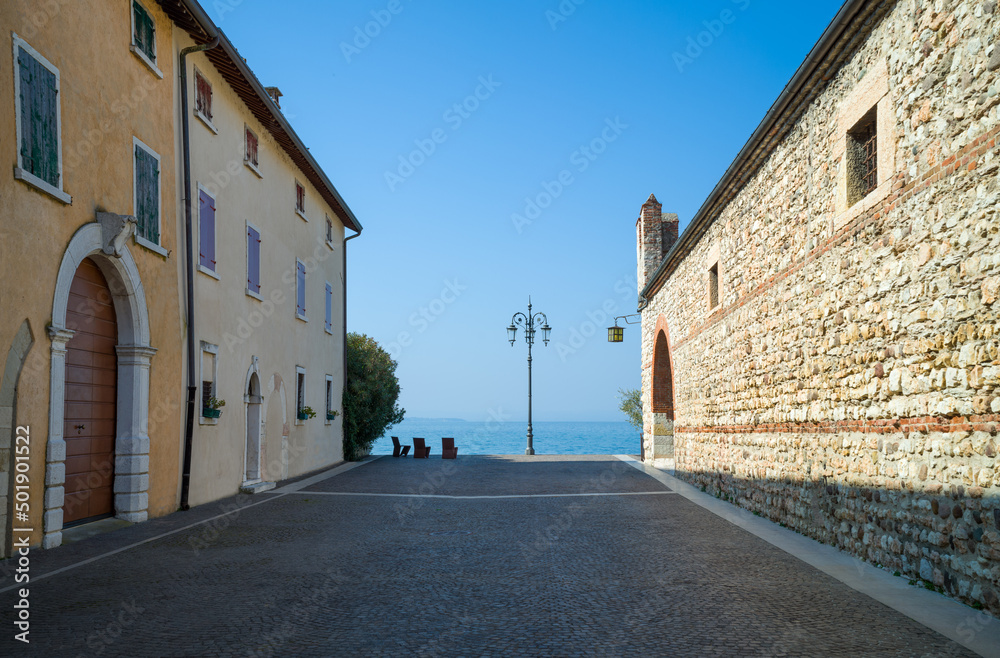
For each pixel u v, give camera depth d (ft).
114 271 31.37
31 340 25.22
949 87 19.39
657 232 76.43
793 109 30.50
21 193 24.73
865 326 24.41
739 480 39.65
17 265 24.48
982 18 17.93
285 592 19.53
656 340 70.69
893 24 22.40
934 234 20.12
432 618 17.12
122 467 32.37
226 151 44.42
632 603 18.61
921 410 20.79
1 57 23.81
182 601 18.49
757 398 36.45
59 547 26.20
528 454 97.19
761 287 35.91
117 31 31.48
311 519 33.78
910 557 21.40
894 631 16.21
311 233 65.82
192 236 38.93
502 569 22.79
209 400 40.52
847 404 25.79
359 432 84.12
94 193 29.43
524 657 14.38
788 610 17.95
